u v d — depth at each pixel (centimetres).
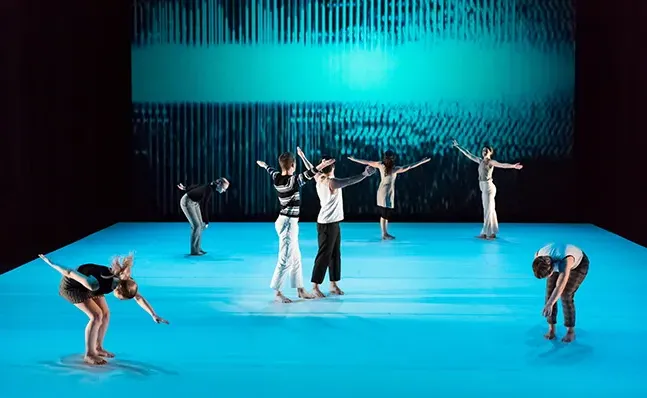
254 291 741
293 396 448
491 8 1312
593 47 1252
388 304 683
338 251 718
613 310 660
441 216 1354
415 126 1337
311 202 1368
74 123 1095
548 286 551
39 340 568
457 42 1320
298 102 1339
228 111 1343
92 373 490
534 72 1317
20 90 891
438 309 663
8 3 848
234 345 552
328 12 1324
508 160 1336
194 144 1348
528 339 566
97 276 495
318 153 1345
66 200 1067
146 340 566
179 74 1338
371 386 465
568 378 478
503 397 446
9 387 464
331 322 618
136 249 1035
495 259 939
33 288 759
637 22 1056
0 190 829
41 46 959
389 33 1323
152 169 1354
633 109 1080
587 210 1331
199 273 842
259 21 1328
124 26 1329
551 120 1323
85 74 1142
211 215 1360
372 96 1334
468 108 1330
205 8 1327
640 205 1063
